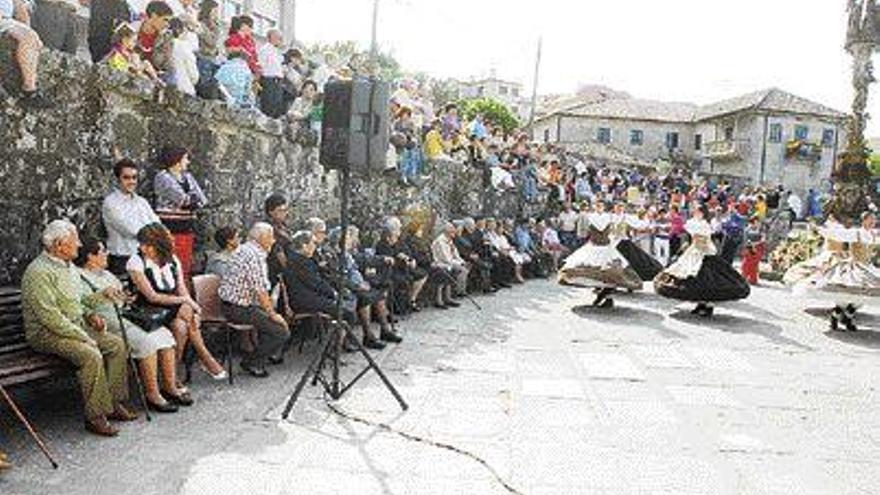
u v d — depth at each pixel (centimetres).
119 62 724
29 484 429
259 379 676
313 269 777
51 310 506
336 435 540
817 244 1817
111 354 534
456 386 695
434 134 1541
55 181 646
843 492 485
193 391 627
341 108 620
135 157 738
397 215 1393
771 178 4819
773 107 4781
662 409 652
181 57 804
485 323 1032
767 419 637
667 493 468
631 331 1022
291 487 446
